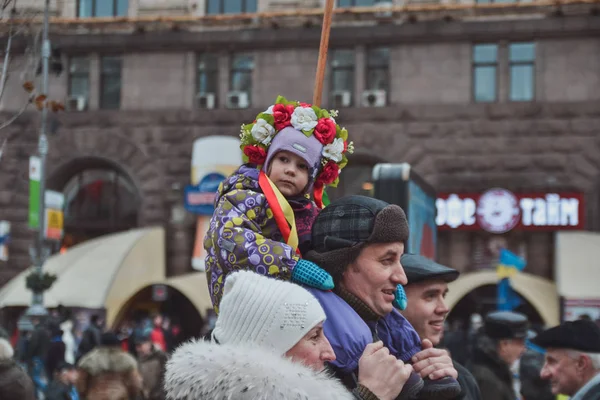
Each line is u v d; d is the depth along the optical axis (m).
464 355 12.55
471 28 29.61
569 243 27.86
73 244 31.92
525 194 29.05
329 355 3.24
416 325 5.13
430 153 29.75
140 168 31.19
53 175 31.33
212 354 3.02
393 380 3.28
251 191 3.89
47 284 21.88
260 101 30.88
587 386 5.99
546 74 29.48
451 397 3.67
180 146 31.11
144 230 29.55
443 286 5.16
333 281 3.67
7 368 5.21
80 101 31.55
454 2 29.88
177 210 30.52
